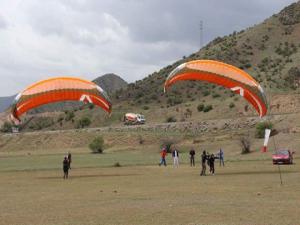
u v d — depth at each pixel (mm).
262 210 20594
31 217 20438
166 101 190000
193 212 20562
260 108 43062
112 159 75062
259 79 178000
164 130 120625
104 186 33438
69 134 126938
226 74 41906
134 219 19234
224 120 116812
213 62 42562
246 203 22828
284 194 25938
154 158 75938
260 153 71250
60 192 30375
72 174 46688
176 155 55906
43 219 19828
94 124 179125
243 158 65188
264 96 43000
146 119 166500
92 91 42906
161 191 29156
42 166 63125
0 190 32531
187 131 115625
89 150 108438
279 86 160875
